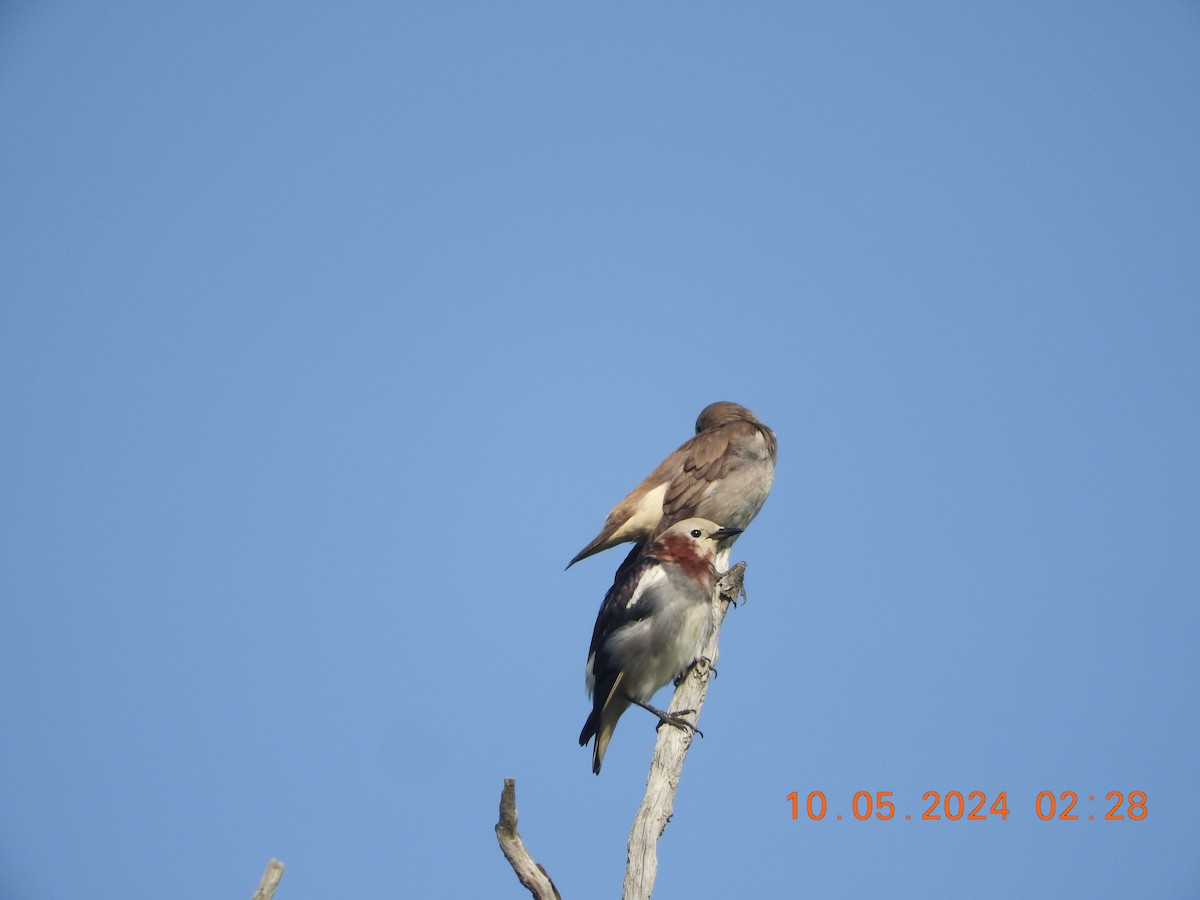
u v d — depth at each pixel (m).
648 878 8.52
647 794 9.14
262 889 7.40
